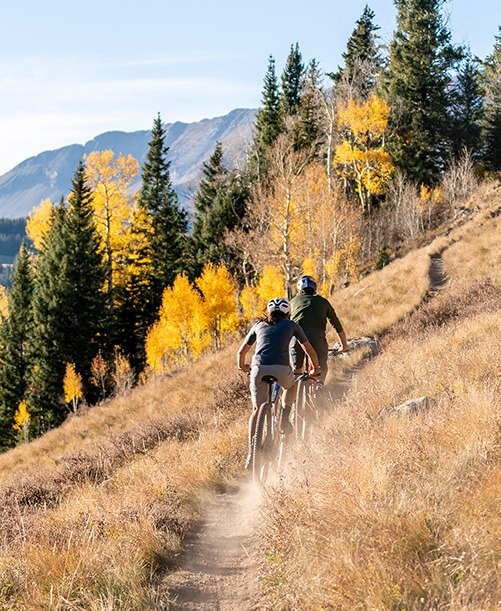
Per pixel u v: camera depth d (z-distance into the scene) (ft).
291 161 130.21
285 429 21.11
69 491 31.19
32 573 14.43
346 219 146.61
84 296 186.50
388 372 35.91
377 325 69.10
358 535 12.12
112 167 208.13
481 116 253.03
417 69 226.58
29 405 176.24
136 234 223.92
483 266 85.92
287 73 276.41
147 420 69.46
